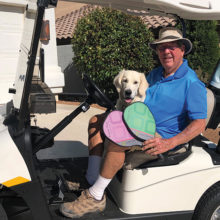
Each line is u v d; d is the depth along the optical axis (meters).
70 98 3.36
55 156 3.23
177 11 2.00
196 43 6.84
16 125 1.62
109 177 1.77
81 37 6.71
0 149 1.53
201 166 1.90
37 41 1.48
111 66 6.40
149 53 6.51
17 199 1.68
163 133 2.01
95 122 2.13
